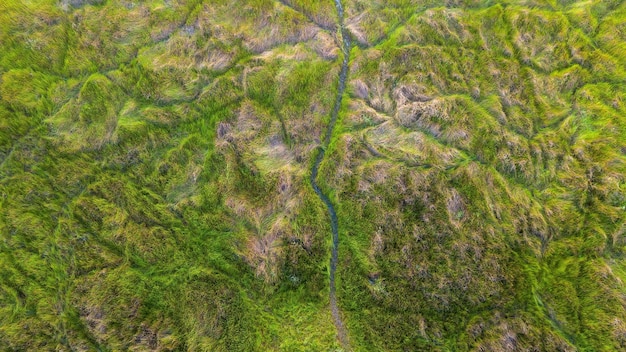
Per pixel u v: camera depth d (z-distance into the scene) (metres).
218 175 10.11
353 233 9.92
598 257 9.34
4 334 9.20
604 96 10.33
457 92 10.45
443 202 9.73
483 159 10.04
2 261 9.53
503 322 9.12
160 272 9.73
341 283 9.80
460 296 9.41
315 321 9.62
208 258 9.83
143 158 10.12
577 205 9.66
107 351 9.21
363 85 10.48
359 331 9.51
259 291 9.71
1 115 10.05
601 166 9.76
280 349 9.45
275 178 10.01
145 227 9.83
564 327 9.05
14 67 10.35
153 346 9.23
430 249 9.62
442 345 9.18
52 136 10.07
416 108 10.12
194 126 10.34
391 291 9.55
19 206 9.77
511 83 10.44
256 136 10.26
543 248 9.57
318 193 10.26
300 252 9.77
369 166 10.01
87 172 9.99
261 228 9.81
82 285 9.45
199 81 10.46
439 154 9.97
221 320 9.52
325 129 10.45
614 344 8.73
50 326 9.29
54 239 9.69
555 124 10.31
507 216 9.68
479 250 9.52
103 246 9.72
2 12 10.49
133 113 10.24
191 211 9.95
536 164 9.97
